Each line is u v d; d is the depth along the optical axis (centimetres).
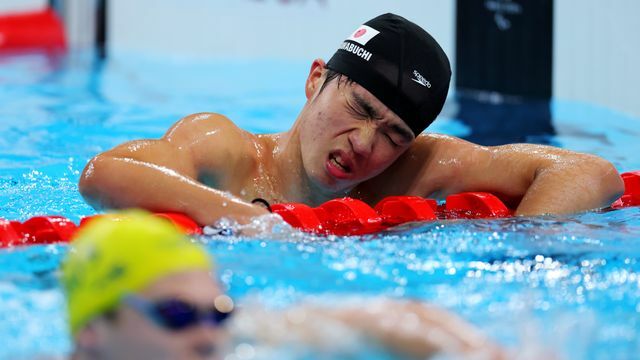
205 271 449
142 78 2072
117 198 858
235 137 987
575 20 2142
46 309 593
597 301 636
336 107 929
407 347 478
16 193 1022
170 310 429
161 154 907
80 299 445
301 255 732
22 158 1234
